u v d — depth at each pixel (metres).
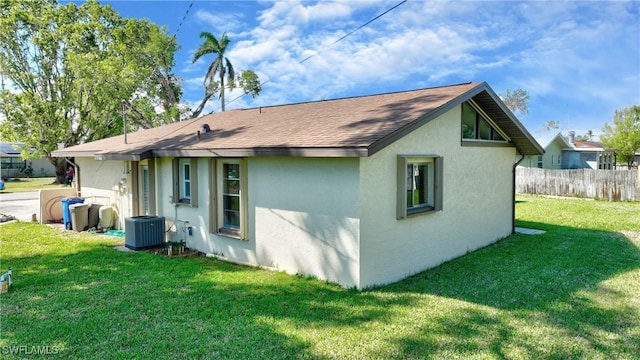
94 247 8.92
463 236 8.28
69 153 12.62
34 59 27.47
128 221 8.80
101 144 13.24
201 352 3.99
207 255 8.26
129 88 26.53
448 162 7.77
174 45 28.78
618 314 5.02
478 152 8.76
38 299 5.45
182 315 4.90
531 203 17.48
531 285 6.16
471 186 8.54
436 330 4.53
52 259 7.75
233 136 8.21
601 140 35.81
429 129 7.20
